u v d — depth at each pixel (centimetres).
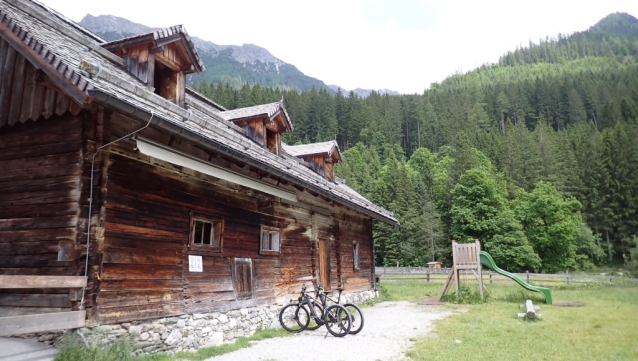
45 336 610
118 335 628
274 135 1322
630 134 7012
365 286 1803
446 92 13625
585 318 1177
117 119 668
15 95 679
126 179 679
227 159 884
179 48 904
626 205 5703
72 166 630
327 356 734
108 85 598
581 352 756
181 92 927
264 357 725
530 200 5181
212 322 828
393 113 11331
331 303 1365
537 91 11619
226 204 931
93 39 1009
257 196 1047
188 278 791
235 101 9069
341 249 1584
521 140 7812
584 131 7981
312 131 10238
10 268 637
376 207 1903
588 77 12662
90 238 611
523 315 1203
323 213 1421
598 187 6022
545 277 2616
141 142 658
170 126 631
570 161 6788
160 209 744
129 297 659
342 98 11312
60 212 622
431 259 5197
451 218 5728
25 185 654
